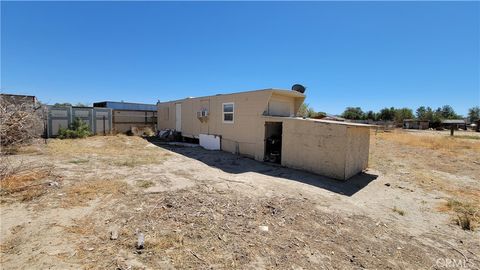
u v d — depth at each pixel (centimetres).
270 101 1059
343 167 724
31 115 803
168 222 390
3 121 614
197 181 636
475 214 491
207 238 348
